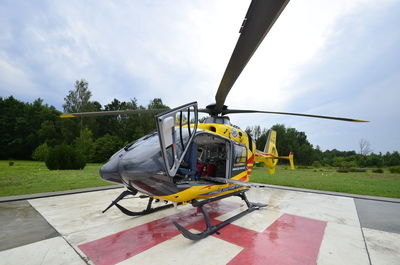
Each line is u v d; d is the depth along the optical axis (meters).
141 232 3.54
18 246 2.93
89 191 7.08
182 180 3.28
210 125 4.15
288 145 46.44
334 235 3.45
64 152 16.41
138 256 2.69
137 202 5.64
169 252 2.81
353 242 3.17
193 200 3.61
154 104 46.97
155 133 3.56
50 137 42.44
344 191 8.20
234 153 4.39
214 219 4.31
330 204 5.63
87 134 32.97
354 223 4.07
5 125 43.44
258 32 1.83
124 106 50.22
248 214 4.66
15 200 5.62
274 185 9.23
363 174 20.66
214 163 4.70
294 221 4.18
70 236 3.32
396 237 3.38
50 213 4.54
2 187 7.96
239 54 2.24
